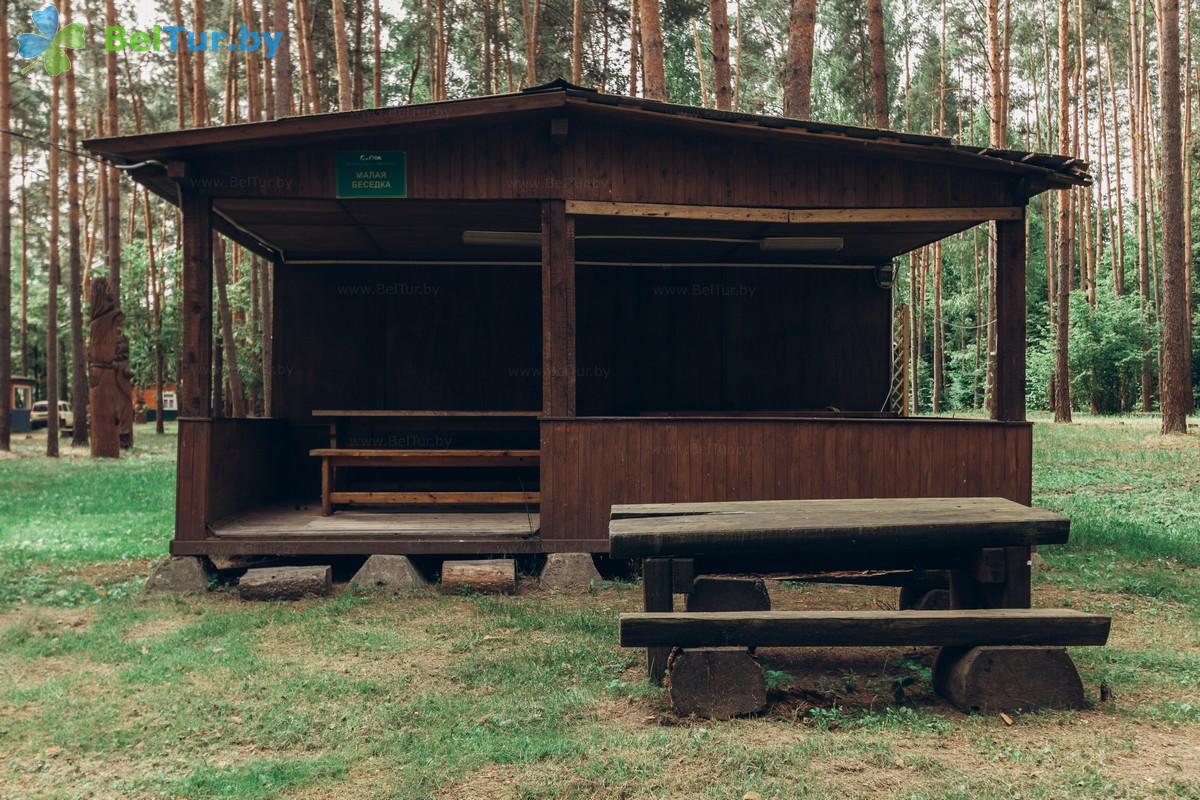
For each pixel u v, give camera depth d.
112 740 4.27
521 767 3.81
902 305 12.58
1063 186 8.52
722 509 5.37
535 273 11.58
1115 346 35.00
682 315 11.80
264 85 22.33
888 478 8.39
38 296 49.66
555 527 8.08
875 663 5.38
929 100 42.59
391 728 4.37
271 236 10.16
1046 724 4.23
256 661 5.56
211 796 3.62
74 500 13.98
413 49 33.94
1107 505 12.62
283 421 11.06
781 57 40.66
